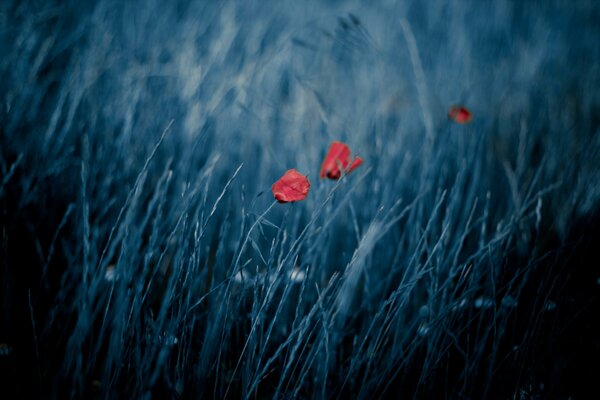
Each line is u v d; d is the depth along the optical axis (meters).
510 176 2.03
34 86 2.14
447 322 1.80
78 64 2.12
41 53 2.12
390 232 2.01
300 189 1.71
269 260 1.76
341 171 1.78
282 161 2.14
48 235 1.97
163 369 1.78
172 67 2.27
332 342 1.84
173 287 1.75
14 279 1.88
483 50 3.28
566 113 2.49
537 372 1.81
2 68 2.11
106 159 2.03
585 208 2.02
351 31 2.11
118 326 1.70
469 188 2.11
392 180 2.08
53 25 2.39
